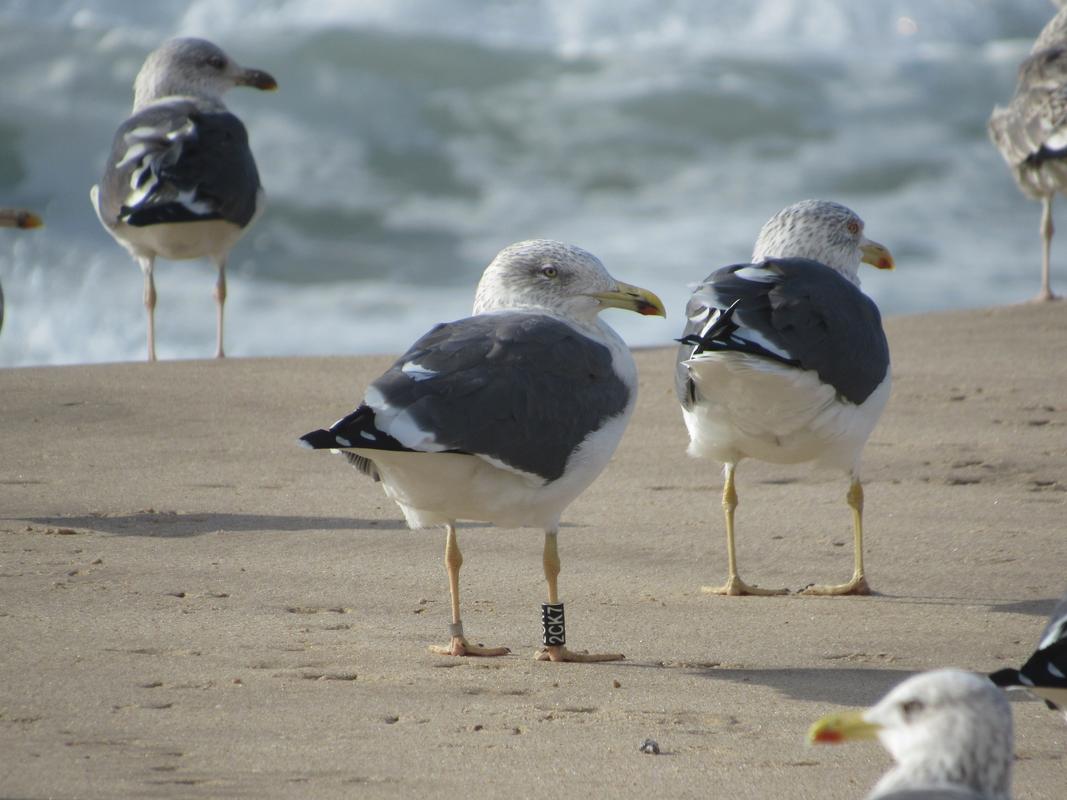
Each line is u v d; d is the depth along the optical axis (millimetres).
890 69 37812
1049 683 6336
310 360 18703
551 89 35656
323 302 25859
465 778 7383
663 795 7219
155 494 13367
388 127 33688
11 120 32938
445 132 33781
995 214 31016
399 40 36375
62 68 34781
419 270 27719
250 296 26031
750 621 10516
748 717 8484
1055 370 17938
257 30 37125
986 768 4988
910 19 41438
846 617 10602
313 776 7355
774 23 41156
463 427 8891
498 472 9219
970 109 36156
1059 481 13953
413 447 8711
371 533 12352
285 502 13211
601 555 12016
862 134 34531
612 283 10422
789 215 12531
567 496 9641
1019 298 26031
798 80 36812
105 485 13609
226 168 19438
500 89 35562
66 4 40281
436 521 9656
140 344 23578
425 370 9086
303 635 9828
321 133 33281
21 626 9711
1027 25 42062
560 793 7219
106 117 33438
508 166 32594
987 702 5039
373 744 7855
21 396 16531
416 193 31359
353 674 9086
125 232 19500
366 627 10086
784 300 10648
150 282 20031
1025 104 22438
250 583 10938
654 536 12523
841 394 10852
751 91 36000
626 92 35656
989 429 15625
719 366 10453
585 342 9922
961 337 19672
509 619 10430
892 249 28734
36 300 25281
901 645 9969
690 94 35562
